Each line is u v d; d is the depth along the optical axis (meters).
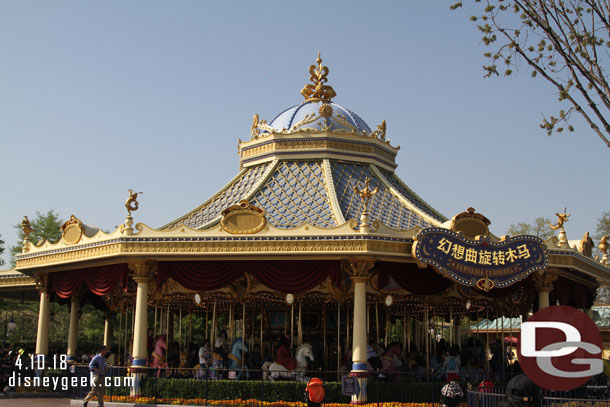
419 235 25.69
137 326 27.00
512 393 18.72
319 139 33.84
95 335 54.78
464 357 31.98
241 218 26.77
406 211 31.67
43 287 32.88
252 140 35.56
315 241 26.06
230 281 27.36
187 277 27.58
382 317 34.62
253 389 25.89
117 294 32.53
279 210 31.08
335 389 25.97
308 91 38.25
